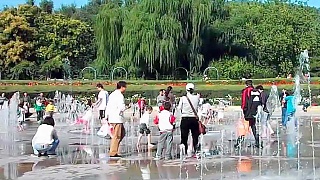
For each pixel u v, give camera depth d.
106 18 53.41
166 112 14.40
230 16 62.28
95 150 16.44
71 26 72.31
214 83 49.53
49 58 70.00
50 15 73.94
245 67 56.91
